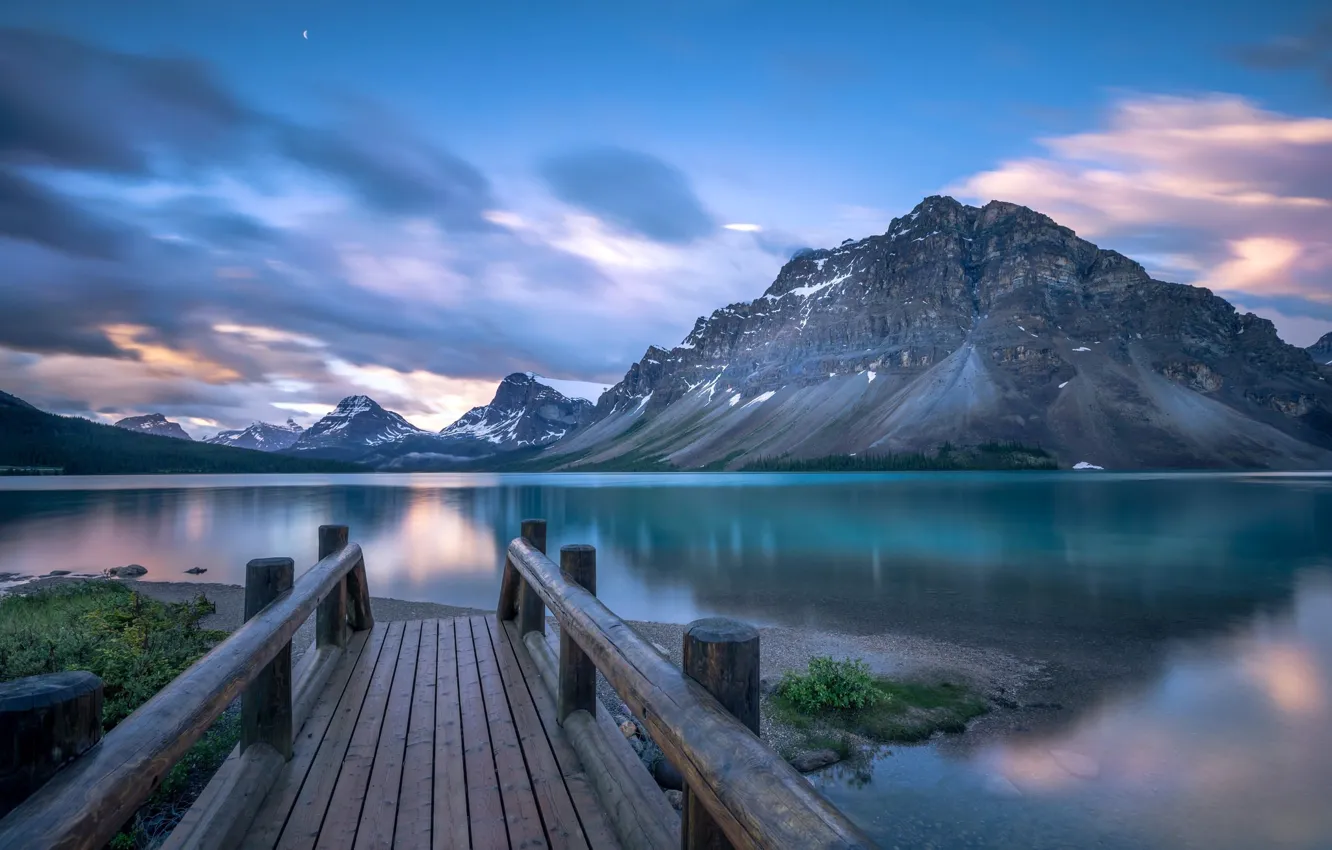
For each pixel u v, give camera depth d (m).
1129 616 20.70
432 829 3.55
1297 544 40.19
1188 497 86.69
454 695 5.64
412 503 87.31
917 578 28.48
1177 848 8.15
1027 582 27.33
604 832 3.49
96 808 1.72
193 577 29.50
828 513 66.00
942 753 10.41
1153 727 11.54
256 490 124.62
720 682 2.29
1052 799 9.16
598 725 4.55
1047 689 13.36
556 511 71.81
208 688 2.73
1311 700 12.91
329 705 5.38
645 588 26.09
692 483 151.25
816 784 9.49
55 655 7.39
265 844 3.40
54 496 99.69
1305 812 8.90
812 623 19.67
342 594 6.95
